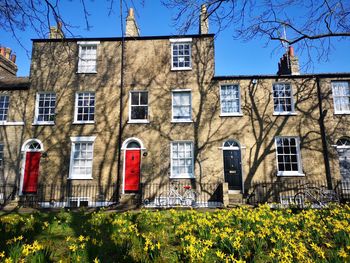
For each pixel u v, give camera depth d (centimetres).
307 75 1769
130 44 1864
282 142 1708
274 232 616
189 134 1712
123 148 1705
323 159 1661
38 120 1788
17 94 1819
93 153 1706
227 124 1717
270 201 1593
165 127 1727
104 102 1778
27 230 646
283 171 1666
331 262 488
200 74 1798
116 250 543
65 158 1703
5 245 557
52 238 640
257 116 1727
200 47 1842
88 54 1880
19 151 1730
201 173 1655
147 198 1622
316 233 641
